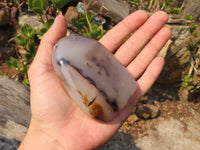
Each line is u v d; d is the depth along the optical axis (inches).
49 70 5.1
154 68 6.5
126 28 7.0
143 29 6.9
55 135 4.7
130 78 5.2
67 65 4.6
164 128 15.4
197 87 18.1
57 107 4.9
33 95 5.0
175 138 14.8
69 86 4.7
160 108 16.8
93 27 10.6
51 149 4.6
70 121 5.0
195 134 15.5
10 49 13.2
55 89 5.0
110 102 4.6
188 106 17.8
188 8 28.0
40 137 4.7
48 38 5.2
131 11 16.1
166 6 25.9
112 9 13.6
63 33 5.5
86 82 4.5
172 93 18.5
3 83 8.2
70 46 4.8
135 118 14.9
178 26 16.1
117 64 5.1
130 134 14.2
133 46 6.9
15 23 12.8
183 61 17.3
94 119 4.9
